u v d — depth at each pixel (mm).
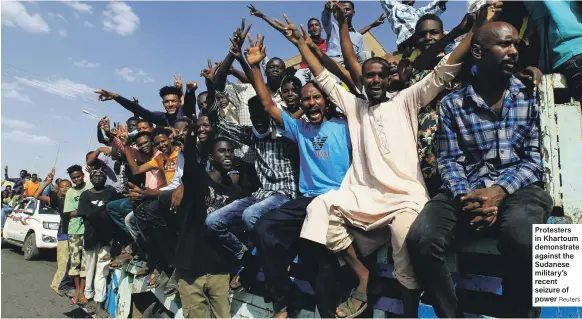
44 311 6379
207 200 3320
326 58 3447
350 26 5258
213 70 3660
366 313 2355
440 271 1841
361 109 2699
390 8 5023
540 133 1965
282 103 3943
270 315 2832
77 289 5996
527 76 2090
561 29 2219
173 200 3457
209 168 3988
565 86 2002
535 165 1928
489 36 1991
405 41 4645
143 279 4395
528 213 1722
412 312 2043
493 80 2072
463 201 1875
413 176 2424
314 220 2330
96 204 5500
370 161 2471
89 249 5629
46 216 11219
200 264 3154
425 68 2893
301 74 4750
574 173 1893
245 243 3439
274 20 3037
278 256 2631
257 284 3152
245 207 3154
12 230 12281
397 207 2184
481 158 2104
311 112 2895
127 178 5039
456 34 2791
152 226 4020
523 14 2537
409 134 2490
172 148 4703
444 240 1839
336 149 2812
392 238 2117
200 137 3707
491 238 1902
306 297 2689
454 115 2182
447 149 2199
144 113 5645
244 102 4832
